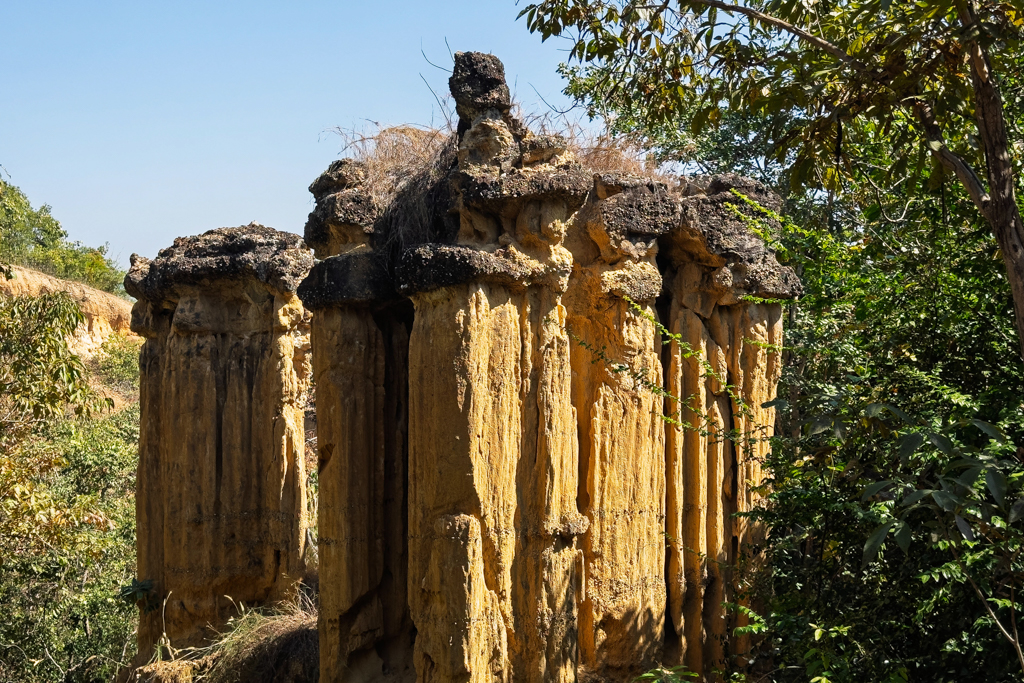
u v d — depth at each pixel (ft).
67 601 58.44
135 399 112.88
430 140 36.01
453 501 29.58
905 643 26.08
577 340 31.12
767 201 35.60
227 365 45.98
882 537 20.02
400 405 37.76
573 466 30.86
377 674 35.88
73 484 69.05
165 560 45.37
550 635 30.14
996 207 23.17
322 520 35.73
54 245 142.31
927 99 26.22
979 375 28.04
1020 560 24.61
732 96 30.81
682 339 34.42
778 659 31.19
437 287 29.89
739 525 34.83
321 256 38.93
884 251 31.07
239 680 40.42
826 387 27.04
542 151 30.55
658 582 32.94
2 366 45.16
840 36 28.07
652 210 32.76
